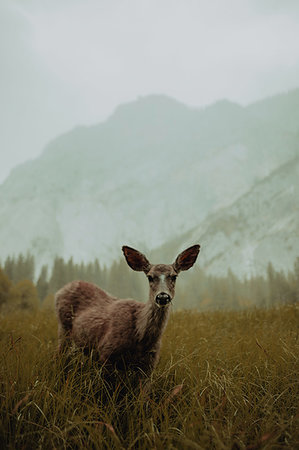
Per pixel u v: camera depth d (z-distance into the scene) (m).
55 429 2.70
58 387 3.27
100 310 4.65
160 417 2.92
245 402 3.14
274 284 33.47
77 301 5.09
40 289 50.62
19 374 3.29
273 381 3.48
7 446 2.54
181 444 2.54
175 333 5.37
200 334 5.49
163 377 3.85
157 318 3.92
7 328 5.82
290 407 3.08
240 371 3.77
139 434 2.59
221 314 7.62
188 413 2.91
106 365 3.87
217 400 3.20
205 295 36.88
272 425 2.75
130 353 3.92
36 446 2.60
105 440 2.67
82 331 4.59
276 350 4.24
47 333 5.60
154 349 3.98
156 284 3.99
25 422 2.77
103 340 4.07
